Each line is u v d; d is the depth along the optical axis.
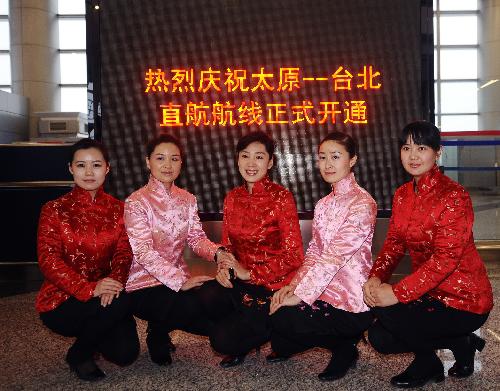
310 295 1.72
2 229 3.61
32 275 3.62
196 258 3.45
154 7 3.21
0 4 9.95
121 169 3.24
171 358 1.98
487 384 1.71
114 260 1.90
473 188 7.66
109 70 3.22
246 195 1.98
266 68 3.21
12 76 9.30
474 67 11.28
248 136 1.94
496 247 4.34
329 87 3.21
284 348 1.93
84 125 6.01
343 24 3.19
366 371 1.86
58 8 9.76
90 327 1.77
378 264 1.84
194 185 3.25
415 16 3.17
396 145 3.20
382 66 3.19
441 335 1.69
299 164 3.22
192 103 3.23
